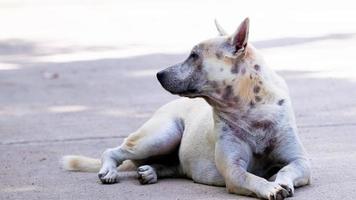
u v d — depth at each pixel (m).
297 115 12.03
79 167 9.59
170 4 29.48
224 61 8.09
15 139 11.57
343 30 20.80
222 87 8.11
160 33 22.55
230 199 7.90
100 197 8.35
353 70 15.62
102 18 26.75
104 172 8.96
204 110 8.91
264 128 8.18
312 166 9.10
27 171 9.66
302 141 10.38
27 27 25.50
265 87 8.16
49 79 16.97
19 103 14.59
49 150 10.78
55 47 21.48
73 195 8.49
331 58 17.02
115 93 15.00
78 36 23.12
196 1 29.91
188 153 8.86
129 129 11.92
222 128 8.25
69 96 14.98
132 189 8.63
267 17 23.97
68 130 12.03
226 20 23.62
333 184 8.28
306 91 13.88
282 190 7.60
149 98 14.33
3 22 27.00
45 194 8.60
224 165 8.15
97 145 10.98
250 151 8.25
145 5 29.77
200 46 8.20
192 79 8.18
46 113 13.53
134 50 20.08
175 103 9.41
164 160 9.30
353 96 13.24
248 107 8.15
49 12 29.20
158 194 8.34
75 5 31.17
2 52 21.14
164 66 17.56
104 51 20.30
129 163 9.55
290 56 17.52
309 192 8.01
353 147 9.95
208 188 8.50
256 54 8.27
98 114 13.20
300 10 25.23
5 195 8.65
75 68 18.19
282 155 8.22
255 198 7.89
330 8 25.38
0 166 9.98
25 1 33.41
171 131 9.12
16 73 17.97
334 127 11.12
